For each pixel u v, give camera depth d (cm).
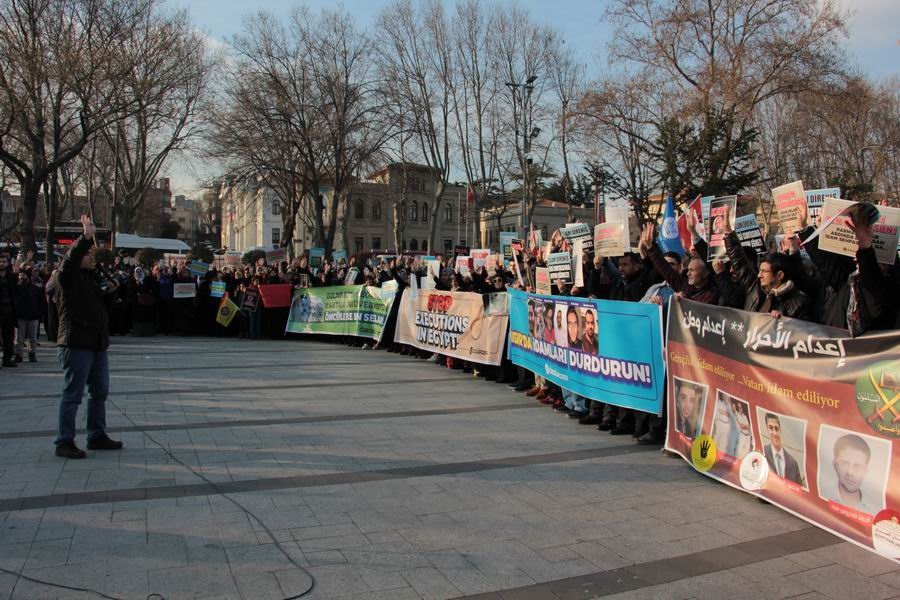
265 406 823
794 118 3362
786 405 462
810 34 2734
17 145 2777
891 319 436
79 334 580
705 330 555
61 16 2170
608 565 388
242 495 496
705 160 2322
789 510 454
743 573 380
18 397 858
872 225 413
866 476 400
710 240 606
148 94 2533
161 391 914
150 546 399
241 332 1733
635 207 2669
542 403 871
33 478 525
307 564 379
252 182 3334
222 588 347
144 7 2364
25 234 2236
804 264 581
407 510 472
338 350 1462
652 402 648
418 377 1070
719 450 537
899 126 3269
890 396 388
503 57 4162
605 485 538
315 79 3262
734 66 2811
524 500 499
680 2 2927
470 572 375
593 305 724
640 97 3095
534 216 6738
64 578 354
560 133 3516
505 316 998
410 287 1332
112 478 530
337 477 545
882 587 363
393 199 4841
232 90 3131
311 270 1783
